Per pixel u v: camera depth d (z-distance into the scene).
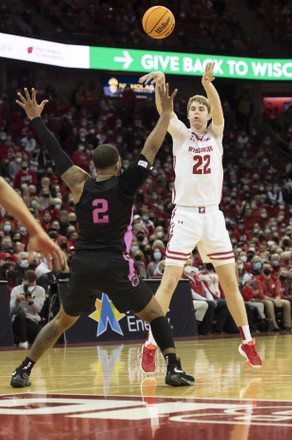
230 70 33.91
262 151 37.66
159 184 30.58
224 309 20.44
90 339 16.48
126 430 5.36
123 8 36.81
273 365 10.63
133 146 34.56
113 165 7.78
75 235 20.42
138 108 37.28
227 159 36.50
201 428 5.41
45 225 22.58
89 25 34.88
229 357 12.33
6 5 31.47
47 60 29.56
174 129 9.56
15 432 5.33
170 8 38.00
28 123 31.05
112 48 31.44
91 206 7.60
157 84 8.93
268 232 28.25
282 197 34.03
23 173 26.00
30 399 7.13
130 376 9.30
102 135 32.84
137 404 6.73
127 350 14.02
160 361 11.54
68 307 7.88
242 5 41.19
